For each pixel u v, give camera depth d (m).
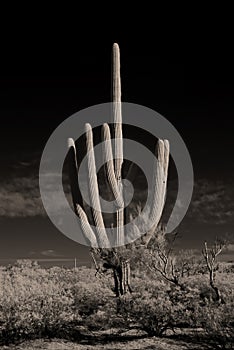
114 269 13.15
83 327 11.18
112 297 12.54
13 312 10.67
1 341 10.12
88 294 13.02
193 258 13.33
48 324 10.66
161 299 10.84
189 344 9.56
